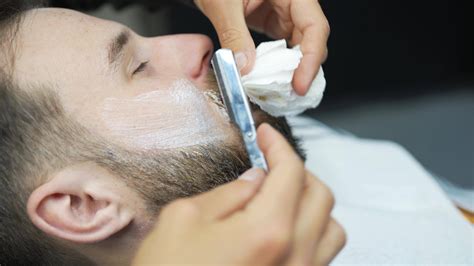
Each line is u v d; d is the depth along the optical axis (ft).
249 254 1.57
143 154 2.50
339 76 7.03
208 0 2.90
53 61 2.51
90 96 2.50
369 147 4.29
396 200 3.86
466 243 3.34
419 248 3.30
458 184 6.03
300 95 2.50
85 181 2.42
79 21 2.67
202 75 2.76
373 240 3.36
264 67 2.47
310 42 2.66
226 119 2.63
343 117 7.02
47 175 2.41
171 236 1.66
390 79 7.13
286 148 1.80
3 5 2.64
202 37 2.90
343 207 3.65
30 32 2.58
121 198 2.46
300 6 2.80
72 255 2.56
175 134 2.55
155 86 2.61
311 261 1.69
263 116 2.63
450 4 6.78
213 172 2.56
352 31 6.77
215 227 1.64
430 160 6.38
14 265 2.59
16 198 2.43
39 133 2.41
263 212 1.63
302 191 1.74
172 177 2.51
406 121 6.91
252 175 1.86
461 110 6.99
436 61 7.07
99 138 2.46
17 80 2.45
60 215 2.38
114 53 2.61
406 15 6.77
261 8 3.16
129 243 2.54
